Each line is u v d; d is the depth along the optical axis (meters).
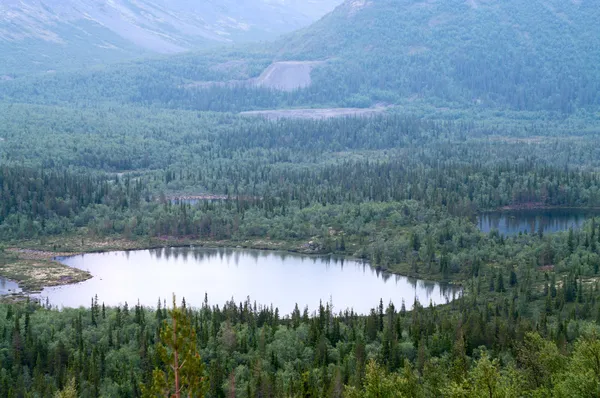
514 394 183.38
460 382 195.25
